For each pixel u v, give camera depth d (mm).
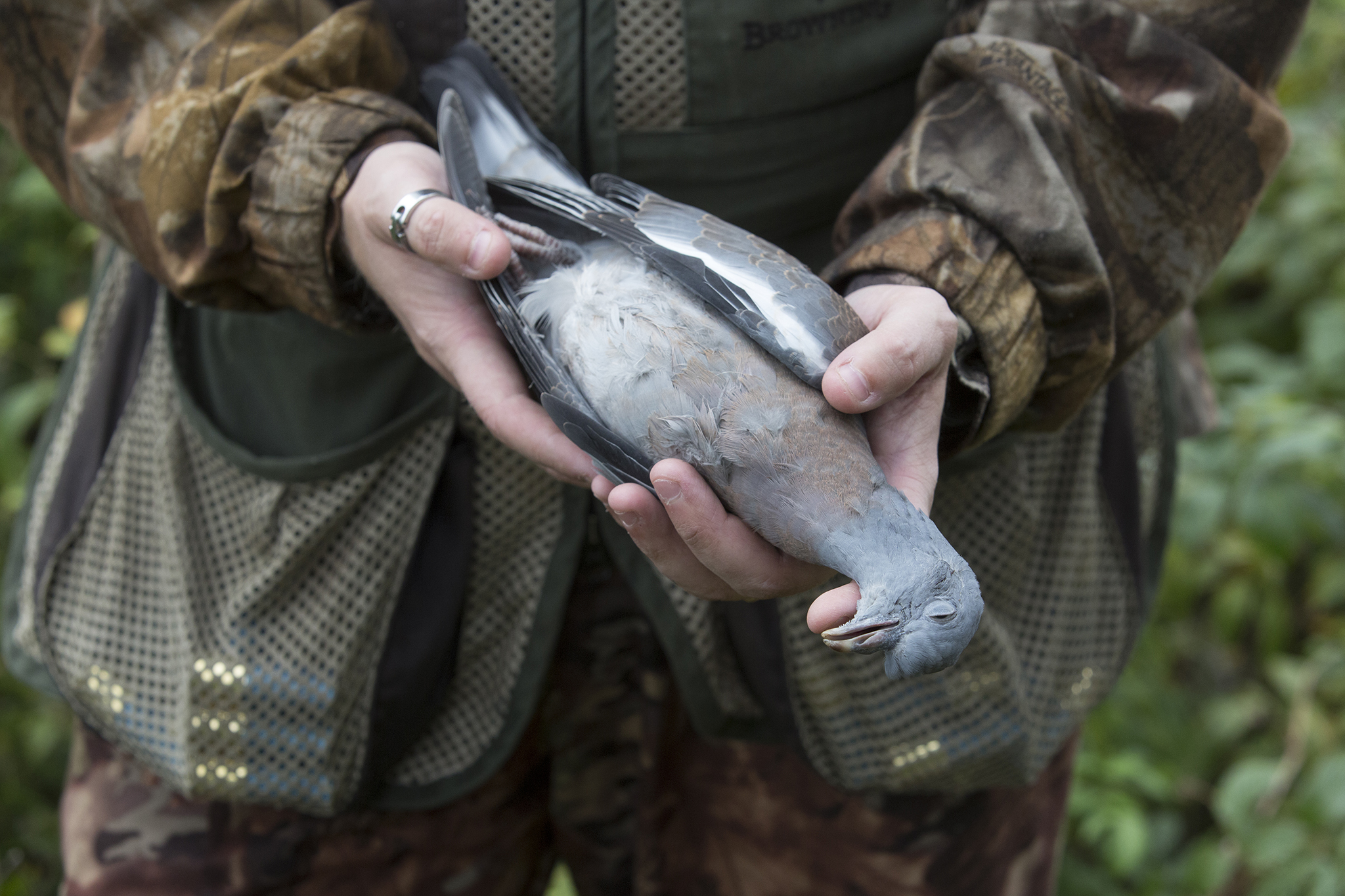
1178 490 2484
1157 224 1247
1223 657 3215
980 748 1444
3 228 2832
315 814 1469
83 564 1497
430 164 1207
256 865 1522
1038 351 1194
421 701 1465
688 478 1046
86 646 1471
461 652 1513
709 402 1118
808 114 1369
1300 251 2963
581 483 1207
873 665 1418
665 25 1308
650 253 1180
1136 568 1571
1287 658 3072
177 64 1269
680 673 1467
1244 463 2455
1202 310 3262
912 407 1144
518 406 1209
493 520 1457
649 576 1441
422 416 1387
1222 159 1246
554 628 1468
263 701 1412
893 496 1086
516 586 1479
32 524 1579
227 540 1457
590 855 1742
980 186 1174
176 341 1466
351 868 1577
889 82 1388
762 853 1664
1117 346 1263
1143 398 1586
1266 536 2434
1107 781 2512
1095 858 2709
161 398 1476
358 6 1271
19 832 2633
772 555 1134
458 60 1324
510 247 1123
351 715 1436
